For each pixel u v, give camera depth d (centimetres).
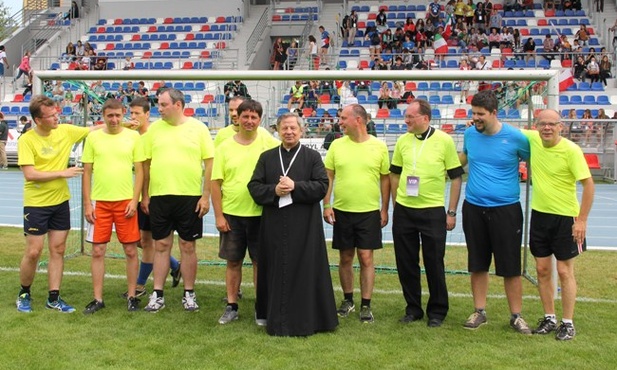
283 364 408
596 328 489
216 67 2412
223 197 509
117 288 601
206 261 726
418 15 2561
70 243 813
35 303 542
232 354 426
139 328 481
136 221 533
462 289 615
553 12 2508
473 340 461
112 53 2545
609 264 712
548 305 483
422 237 498
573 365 410
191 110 1067
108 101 529
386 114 1215
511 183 482
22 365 401
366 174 507
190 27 2673
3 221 1038
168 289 607
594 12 2500
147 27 2709
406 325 498
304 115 1014
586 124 1712
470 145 494
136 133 545
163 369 398
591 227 1055
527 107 727
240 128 507
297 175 475
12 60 2683
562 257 468
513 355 429
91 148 530
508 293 493
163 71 645
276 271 470
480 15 2372
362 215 509
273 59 2353
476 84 1355
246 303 559
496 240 481
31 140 507
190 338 459
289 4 2748
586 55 2211
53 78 663
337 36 2466
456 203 503
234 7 2730
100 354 423
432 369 403
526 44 2205
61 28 2759
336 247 520
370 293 513
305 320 468
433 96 1460
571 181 465
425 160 495
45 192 512
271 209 475
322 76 620
